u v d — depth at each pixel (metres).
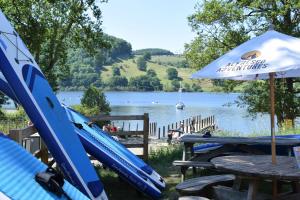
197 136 8.78
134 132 10.12
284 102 24.73
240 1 25.19
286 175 5.12
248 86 26.11
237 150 8.67
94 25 27.80
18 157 4.00
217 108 87.69
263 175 5.20
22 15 24.59
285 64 5.04
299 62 5.02
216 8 25.11
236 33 25.44
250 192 5.69
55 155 5.36
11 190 3.16
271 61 5.15
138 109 82.88
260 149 8.75
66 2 26.94
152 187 7.07
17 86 5.16
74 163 5.48
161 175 8.98
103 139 8.07
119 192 7.64
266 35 5.76
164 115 64.69
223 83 26.81
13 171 3.58
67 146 5.55
